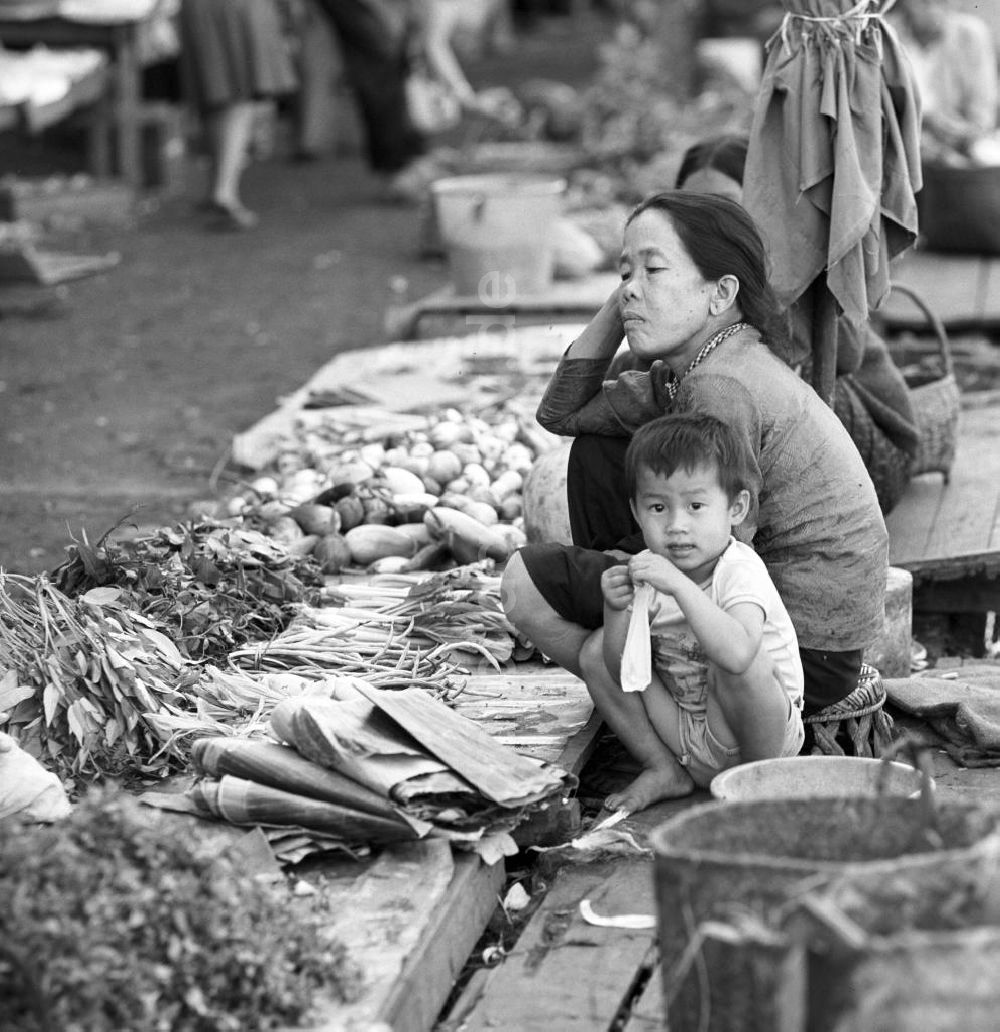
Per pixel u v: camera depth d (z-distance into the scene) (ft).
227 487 22.58
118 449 24.95
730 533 12.05
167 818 11.39
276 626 15.46
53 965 8.54
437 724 11.84
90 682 12.55
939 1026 7.39
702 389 12.69
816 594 12.92
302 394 24.89
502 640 15.14
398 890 10.73
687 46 64.28
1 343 32.42
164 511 21.62
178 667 13.74
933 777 13.48
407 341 29.50
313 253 42.52
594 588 12.52
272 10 44.68
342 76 58.03
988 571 18.24
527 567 12.68
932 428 20.40
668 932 8.59
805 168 14.84
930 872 7.97
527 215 29.04
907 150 15.30
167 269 40.34
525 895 11.71
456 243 29.45
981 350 27.76
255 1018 9.18
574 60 88.69
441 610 15.21
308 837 11.12
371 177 56.13
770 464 12.78
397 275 39.52
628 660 11.91
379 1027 9.22
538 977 10.39
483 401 22.82
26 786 11.36
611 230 34.14
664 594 12.16
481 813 11.24
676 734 12.51
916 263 38.11
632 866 11.76
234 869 9.63
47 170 50.08
